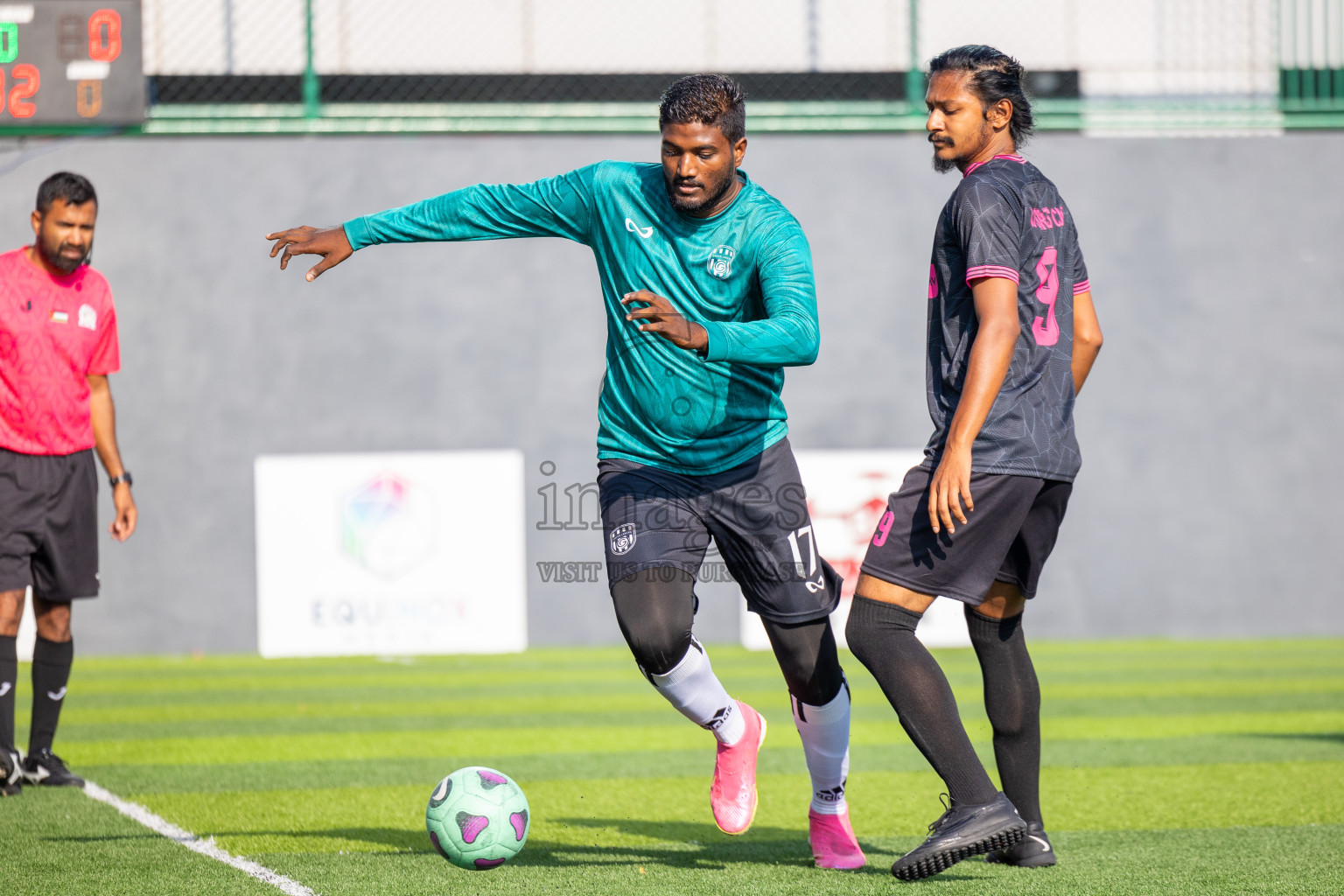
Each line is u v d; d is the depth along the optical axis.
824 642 10.63
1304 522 36.53
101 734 20.41
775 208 10.34
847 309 35.88
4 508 14.60
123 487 16.31
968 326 9.97
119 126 33.31
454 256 35.22
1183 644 34.88
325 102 36.75
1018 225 9.78
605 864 10.98
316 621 33.25
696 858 11.35
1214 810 13.66
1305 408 36.62
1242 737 19.44
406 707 23.84
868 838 12.45
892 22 38.03
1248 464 36.50
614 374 10.75
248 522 34.59
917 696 9.60
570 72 37.59
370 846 11.81
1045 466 9.79
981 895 9.69
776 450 10.63
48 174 34.34
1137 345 36.44
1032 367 9.94
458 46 37.34
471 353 35.22
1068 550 36.12
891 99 37.91
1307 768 16.47
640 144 36.19
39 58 33.09
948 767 9.52
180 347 34.69
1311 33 37.41
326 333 35.00
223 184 34.97
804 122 36.50
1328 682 26.81
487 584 33.62
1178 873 10.48
